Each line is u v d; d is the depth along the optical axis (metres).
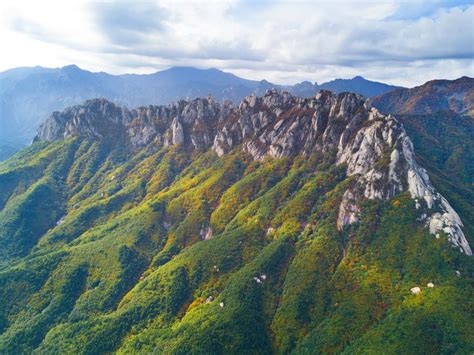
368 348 174.75
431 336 171.50
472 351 161.12
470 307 183.88
